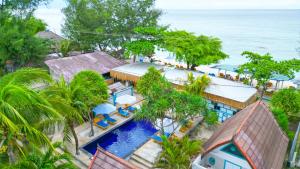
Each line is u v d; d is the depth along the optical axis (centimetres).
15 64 3488
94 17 4409
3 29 3262
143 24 4578
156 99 2036
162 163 1656
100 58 3831
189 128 2441
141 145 2183
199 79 2681
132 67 3612
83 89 1958
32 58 3484
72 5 4488
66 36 4659
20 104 985
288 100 2516
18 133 1056
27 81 1132
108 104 2517
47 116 1088
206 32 12625
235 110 2531
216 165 1691
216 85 2783
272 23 19212
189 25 17425
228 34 11681
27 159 1052
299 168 1912
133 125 2694
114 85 3189
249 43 8738
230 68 3978
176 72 3272
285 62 2916
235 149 1582
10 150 1112
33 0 4241
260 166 1465
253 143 1559
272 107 2525
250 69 2950
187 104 1936
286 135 1995
